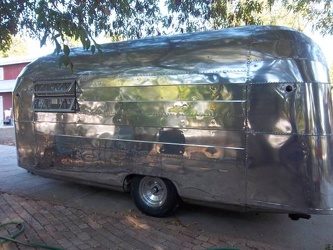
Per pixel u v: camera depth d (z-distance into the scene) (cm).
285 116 371
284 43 380
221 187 413
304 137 364
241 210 410
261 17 860
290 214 399
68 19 306
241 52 399
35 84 600
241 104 394
